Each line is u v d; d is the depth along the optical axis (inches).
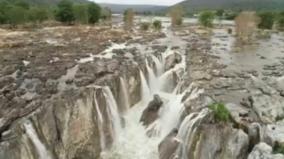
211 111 941.2
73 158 1002.7
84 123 1045.8
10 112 936.9
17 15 3599.9
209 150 871.1
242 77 1444.4
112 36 2719.0
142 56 1726.1
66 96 1052.5
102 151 1107.9
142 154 1067.3
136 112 1352.1
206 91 1211.9
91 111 1085.8
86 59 1678.2
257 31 3651.6
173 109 1176.2
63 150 968.3
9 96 1069.1
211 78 1405.0
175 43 2417.6
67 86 1184.2
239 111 998.4
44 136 922.7
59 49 1985.7
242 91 1225.4
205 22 4119.1
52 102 992.9
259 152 784.3
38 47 2063.2
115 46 2148.1
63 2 4453.7
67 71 1413.6
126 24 4222.4
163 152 1000.2
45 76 1322.6
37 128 910.4
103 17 5251.0
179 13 4424.2
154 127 1175.0
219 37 3073.3
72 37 2623.0
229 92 1208.8
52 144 940.6
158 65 1697.8
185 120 1011.3
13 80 1269.7
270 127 906.7
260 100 1098.1
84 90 1108.5
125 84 1337.4
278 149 808.3
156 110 1255.5
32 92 1122.0
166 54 1862.7
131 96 1378.0
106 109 1172.5
